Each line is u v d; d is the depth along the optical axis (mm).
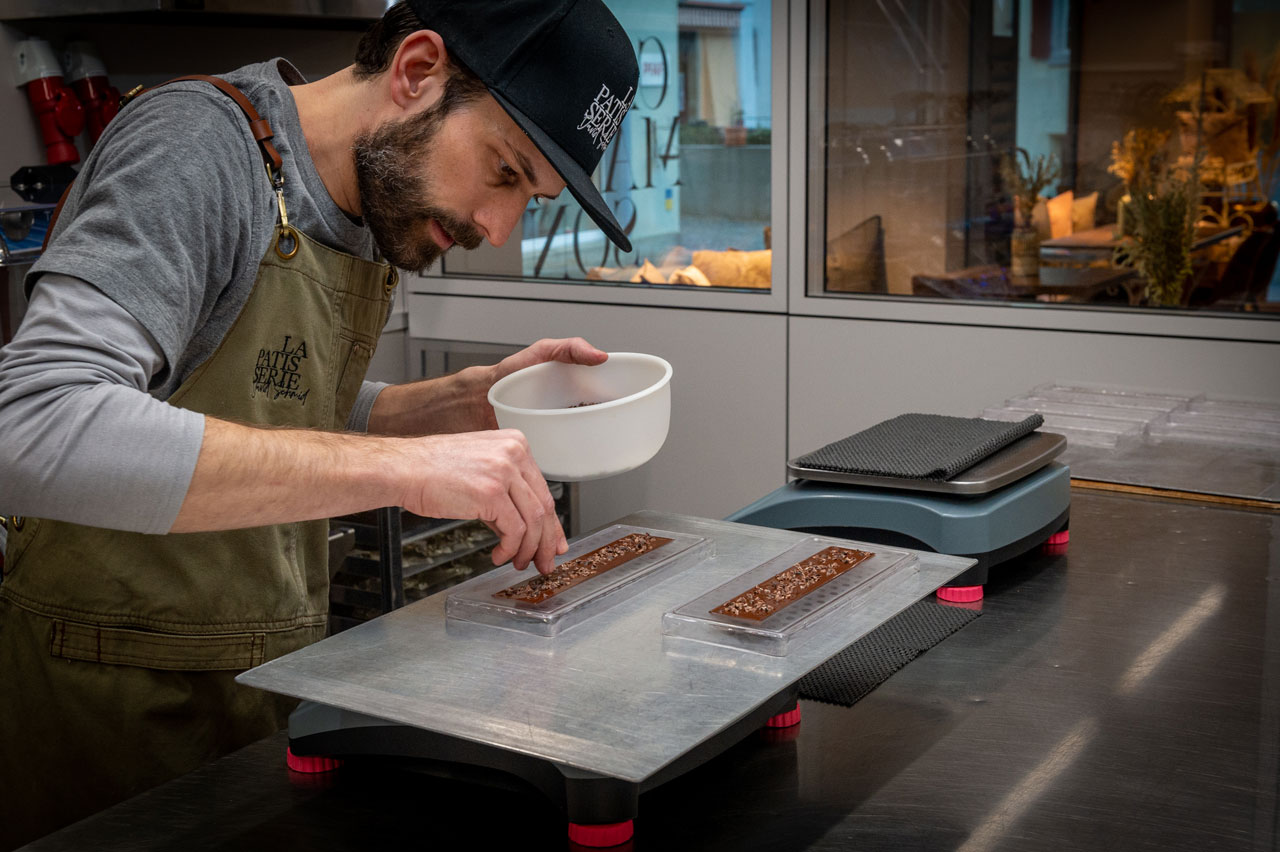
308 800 807
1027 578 1227
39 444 798
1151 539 1337
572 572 999
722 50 2871
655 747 708
